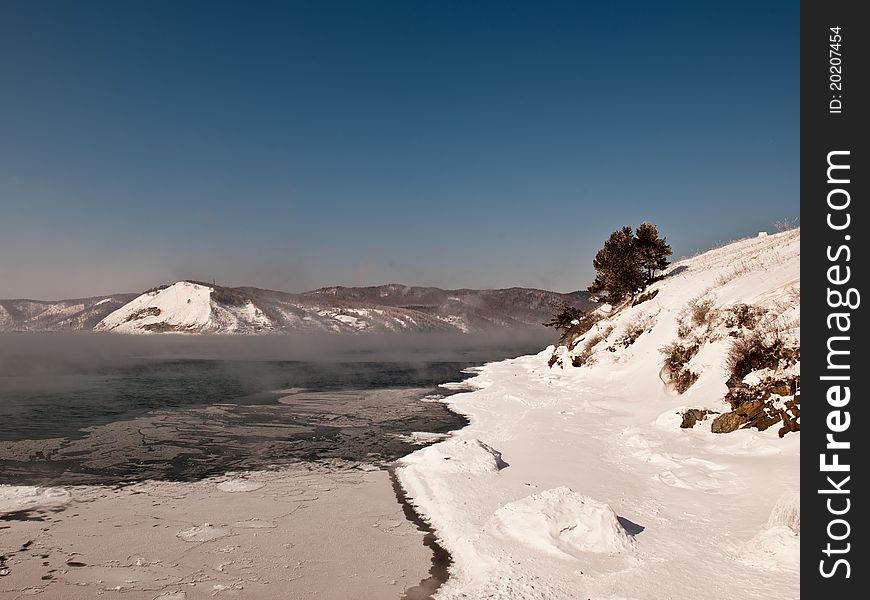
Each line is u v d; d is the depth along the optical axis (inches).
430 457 482.3
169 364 2084.2
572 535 289.0
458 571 278.7
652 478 396.8
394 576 275.1
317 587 264.1
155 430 698.8
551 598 232.1
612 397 800.3
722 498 344.8
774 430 443.8
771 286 703.1
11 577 277.3
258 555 303.3
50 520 362.3
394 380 1392.7
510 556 275.6
